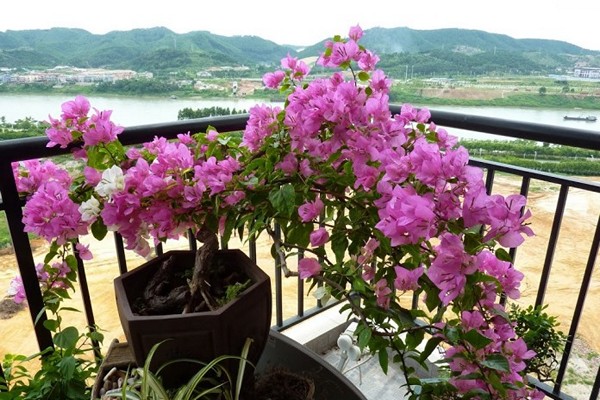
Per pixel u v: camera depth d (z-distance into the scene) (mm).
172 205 935
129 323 914
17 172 1153
